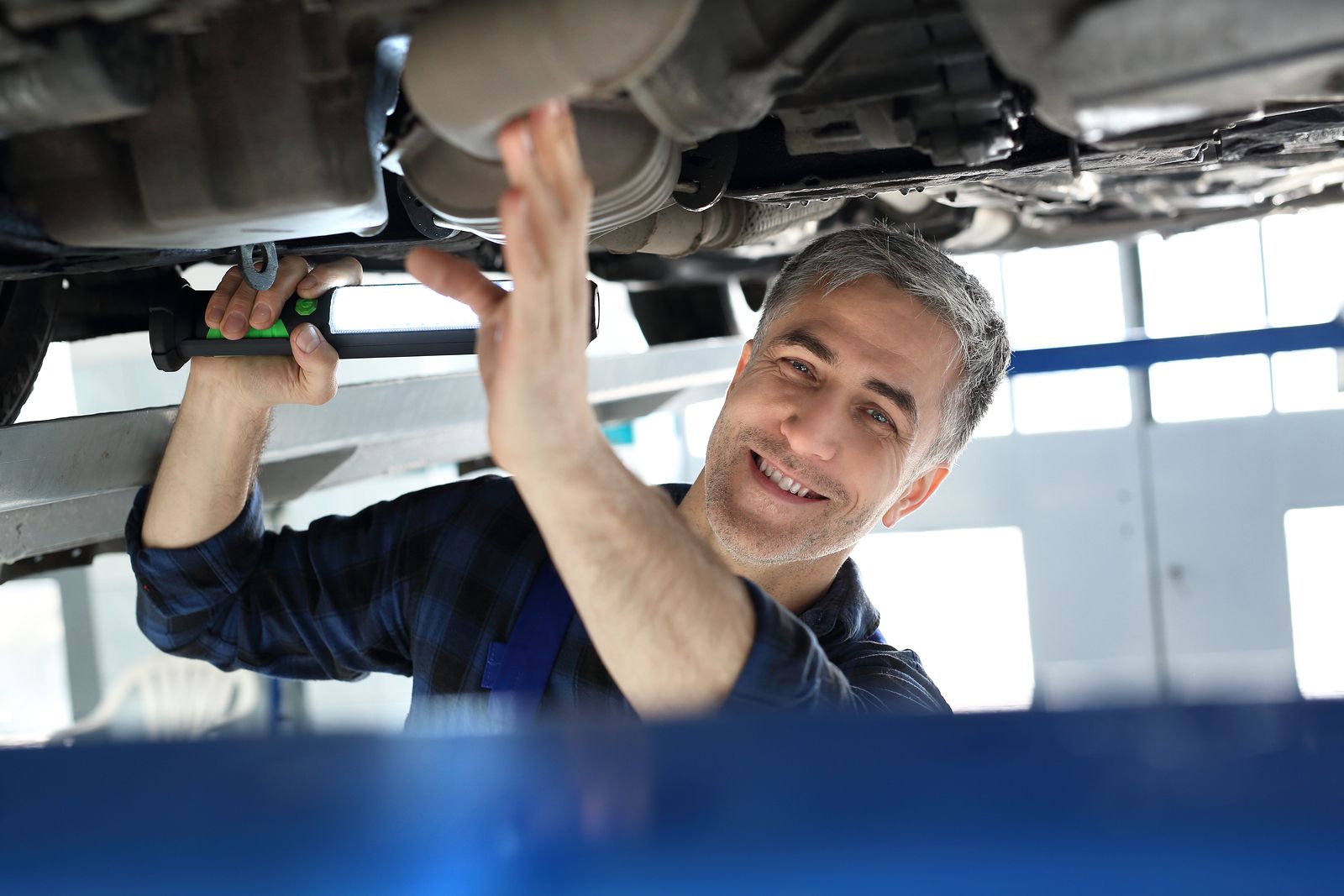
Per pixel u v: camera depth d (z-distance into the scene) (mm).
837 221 2240
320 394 1195
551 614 1344
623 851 485
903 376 1389
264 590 1449
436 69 692
